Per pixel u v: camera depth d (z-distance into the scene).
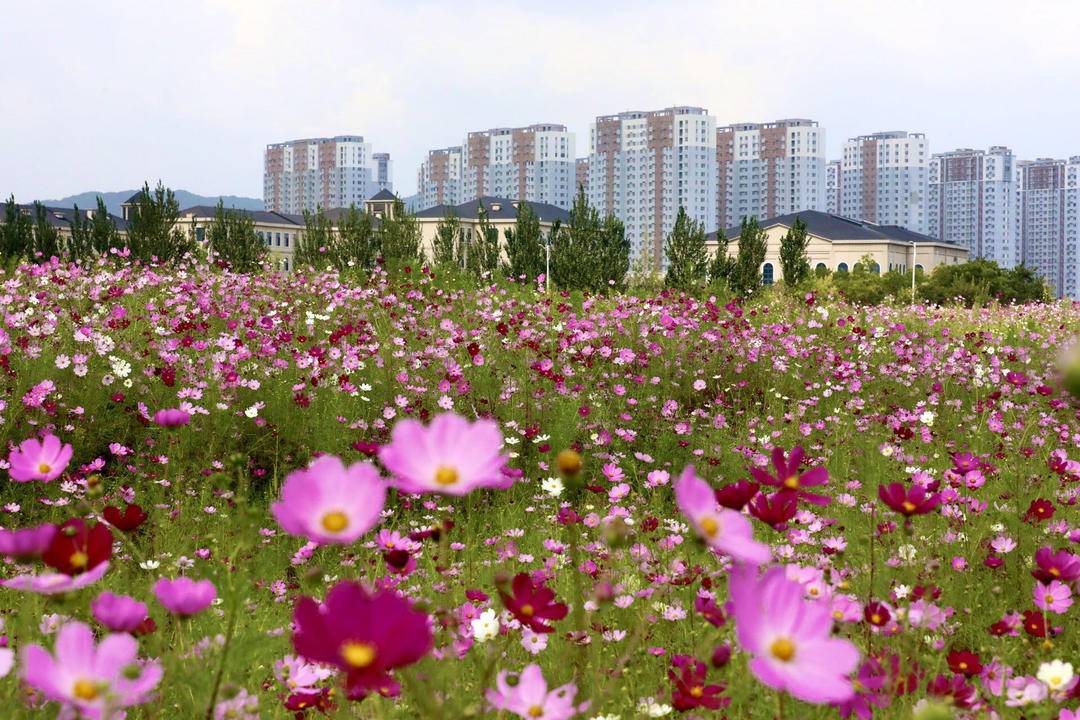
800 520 3.81
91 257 12.96
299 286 10.71
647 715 2.09
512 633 2.55
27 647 1.22
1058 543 3.84
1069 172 159.25
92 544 1.46
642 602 3.00
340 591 1.14
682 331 8.86
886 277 44.56
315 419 6.06
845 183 166.00
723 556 3.18
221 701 1.90
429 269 13.57
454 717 1.68
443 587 3.10
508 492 5.35
